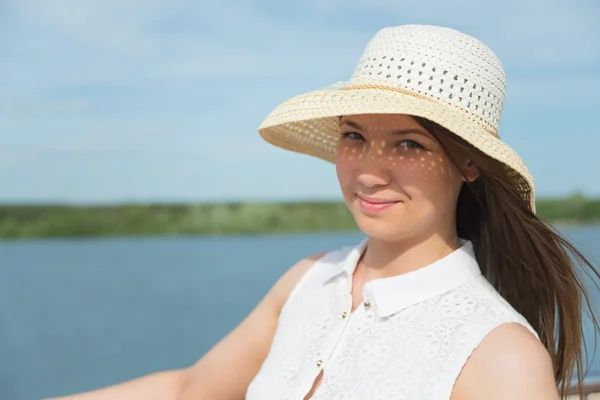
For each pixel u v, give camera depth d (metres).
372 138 1.74
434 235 1.81
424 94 1.73
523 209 1.81
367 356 1.70
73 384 14.90
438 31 1.78
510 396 1.50
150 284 30.83
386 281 1.77
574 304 1.86
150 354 17.66
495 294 1.74
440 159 1.73
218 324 21.28
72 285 31.47
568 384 1.93
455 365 1.57
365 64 1.85
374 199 1.74
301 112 1.82
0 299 27.62
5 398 13.72
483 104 1.75
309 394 1.77
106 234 67.94
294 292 2.10
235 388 2.19
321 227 68.56
